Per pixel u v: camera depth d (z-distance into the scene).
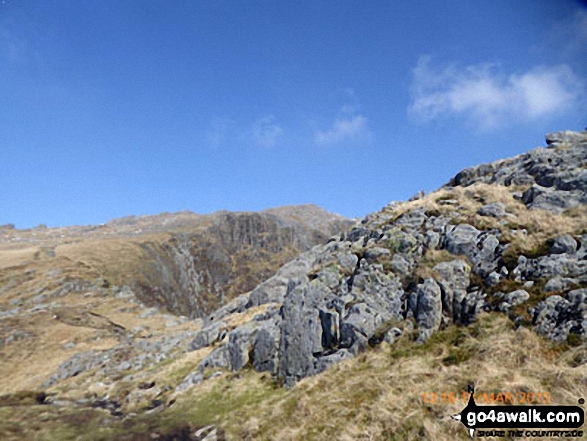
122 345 39.72
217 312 41.38
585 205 19.64
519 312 15.02
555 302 14.34
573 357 12.08
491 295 16.70
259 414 17.30
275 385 20.22
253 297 35.81
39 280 74.81
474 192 26.00
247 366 23.12
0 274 77.19
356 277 21.78
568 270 15.59
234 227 167.38
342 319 19.83
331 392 15.95
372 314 19.28
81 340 48.59
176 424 18.64
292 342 21.11
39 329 52.75
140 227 181.00
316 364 19.19
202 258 134.38
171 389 24.34
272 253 162.75
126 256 102.06
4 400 26.39
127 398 24.23
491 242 19.22
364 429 12.52
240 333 24.95
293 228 187.38
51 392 28.39
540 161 25.41
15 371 40.91
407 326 18.00
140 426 18.92
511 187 25.25
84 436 17.91
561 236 17.12
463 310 17.09
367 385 15.18
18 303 64.62
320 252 36.25
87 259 92.06
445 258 19.88
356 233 28.66
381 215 29.36
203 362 25.52
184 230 148.62
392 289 20.16
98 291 74.69
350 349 18.64
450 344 15.83
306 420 14.69
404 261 21.25
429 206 25.50
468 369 13.61
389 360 16.53
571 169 22.61
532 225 19.48
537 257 17.09
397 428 11.82
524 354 13.12
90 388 27.72
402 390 13.80
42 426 19.44
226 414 18.55
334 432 13.11
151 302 83.69
